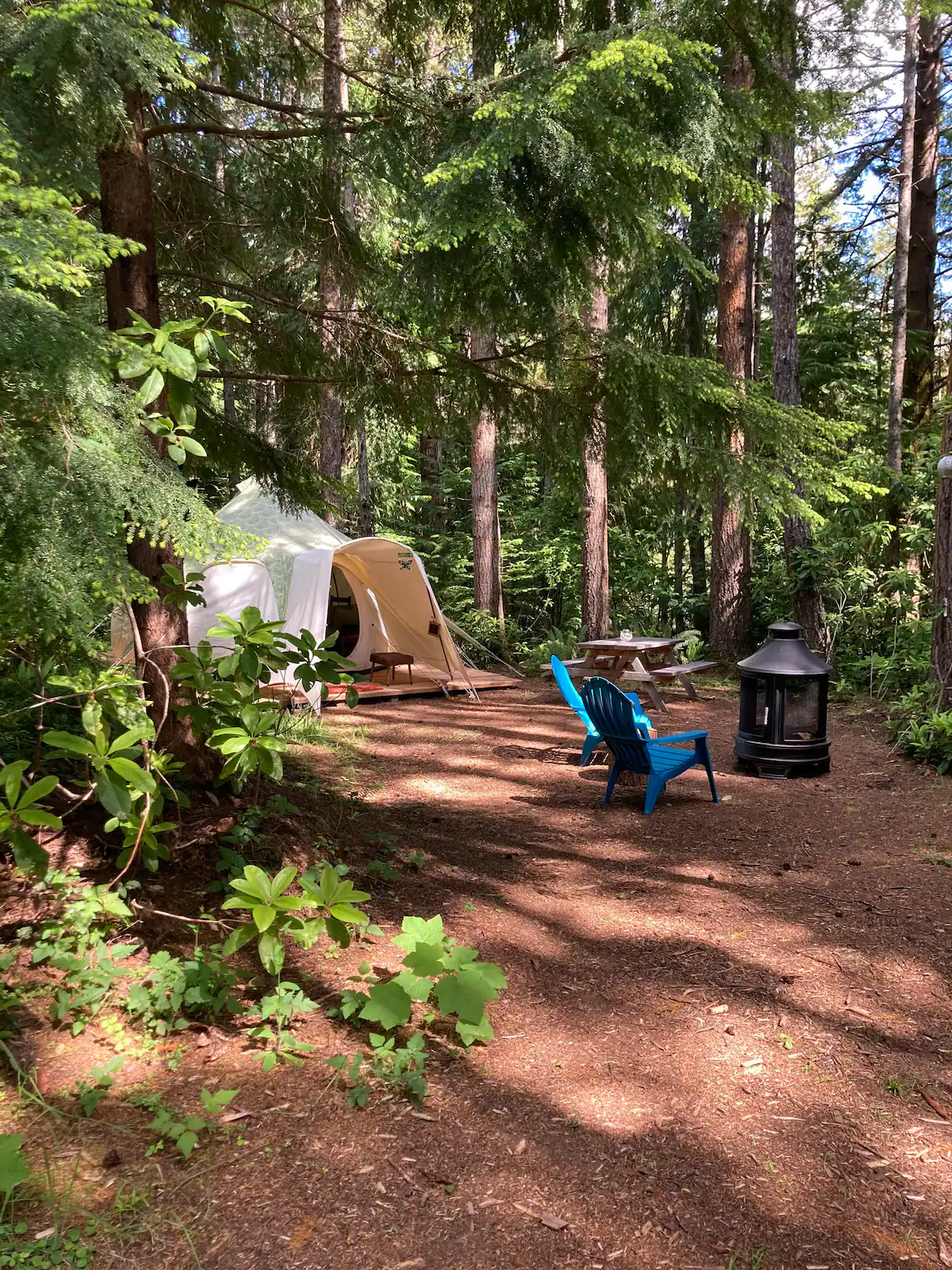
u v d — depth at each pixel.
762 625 14.08
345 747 7.77
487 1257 2.09
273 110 4.77
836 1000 3.42
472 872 4.73
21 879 3.51
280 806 4.61
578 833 5.54
